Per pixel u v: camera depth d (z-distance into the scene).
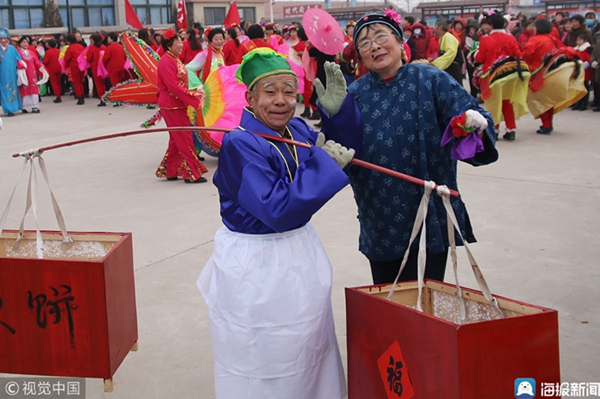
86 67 14.41
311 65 10.28
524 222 5.31
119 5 27.55
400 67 2.64
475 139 2.36
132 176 7.47
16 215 5.98
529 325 2.02
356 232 5.27
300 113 12.25
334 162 2.20
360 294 2.32
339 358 2.60
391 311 2.18
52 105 14.98
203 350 3.48
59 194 6.71
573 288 4.04
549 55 8.64
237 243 2.36
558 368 2.10
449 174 2.65
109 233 2.87
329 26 2.61
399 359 2.17
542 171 6.95
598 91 11.07
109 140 9.78
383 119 2.63
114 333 2.58
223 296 2.37
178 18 11.28
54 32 24.19
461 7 26.67
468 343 1.94
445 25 10.21
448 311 2.53
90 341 2.52
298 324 2.33
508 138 8.71
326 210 5.90
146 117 12.30
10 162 8.40
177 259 4.79
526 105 8.59
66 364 2.56
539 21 8.81
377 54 2.56
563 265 4.41
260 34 9.95
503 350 1.99
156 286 4.31
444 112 2.58
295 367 2.35
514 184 6.47
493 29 8.43
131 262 2.80
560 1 26.66
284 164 2.34
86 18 26.89
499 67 8.29
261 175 2.20
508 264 4.46
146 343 3.56
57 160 8.44
